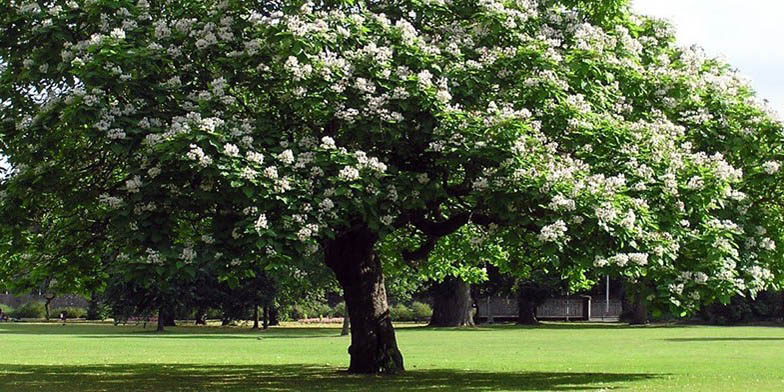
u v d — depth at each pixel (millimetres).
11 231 15711
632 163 14398
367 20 14992
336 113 13758
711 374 17906
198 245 13227
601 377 17203
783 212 16938
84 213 16109
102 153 15703
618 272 13414
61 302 80625
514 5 15875
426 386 15258
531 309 61844
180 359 24031
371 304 17797
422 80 13727
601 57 15297
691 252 14711
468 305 58250
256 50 13961
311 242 12680
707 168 14891
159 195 13414
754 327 54469
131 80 13742
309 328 57344
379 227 13414
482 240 15453
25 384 16094
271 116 14812
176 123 12891
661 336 40219
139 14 14930
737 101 17141
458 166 14039
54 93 14484
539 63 14609
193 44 14570
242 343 34875
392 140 13891
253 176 12500
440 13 15969
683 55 17656
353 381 16297
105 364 21812
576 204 13141
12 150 15430
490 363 21844
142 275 12742
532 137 13781
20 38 15359
